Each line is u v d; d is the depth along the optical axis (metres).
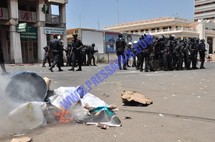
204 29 75.56
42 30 30.06
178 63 16.59
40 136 3.88
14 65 22.45
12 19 27.19
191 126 4.41
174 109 5.54
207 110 5.44
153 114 5.17
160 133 4.04
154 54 15.48
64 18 32.72
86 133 4.01
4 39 28.16
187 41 17.41
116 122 4.39
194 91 7.69
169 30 70.44
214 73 13.72
